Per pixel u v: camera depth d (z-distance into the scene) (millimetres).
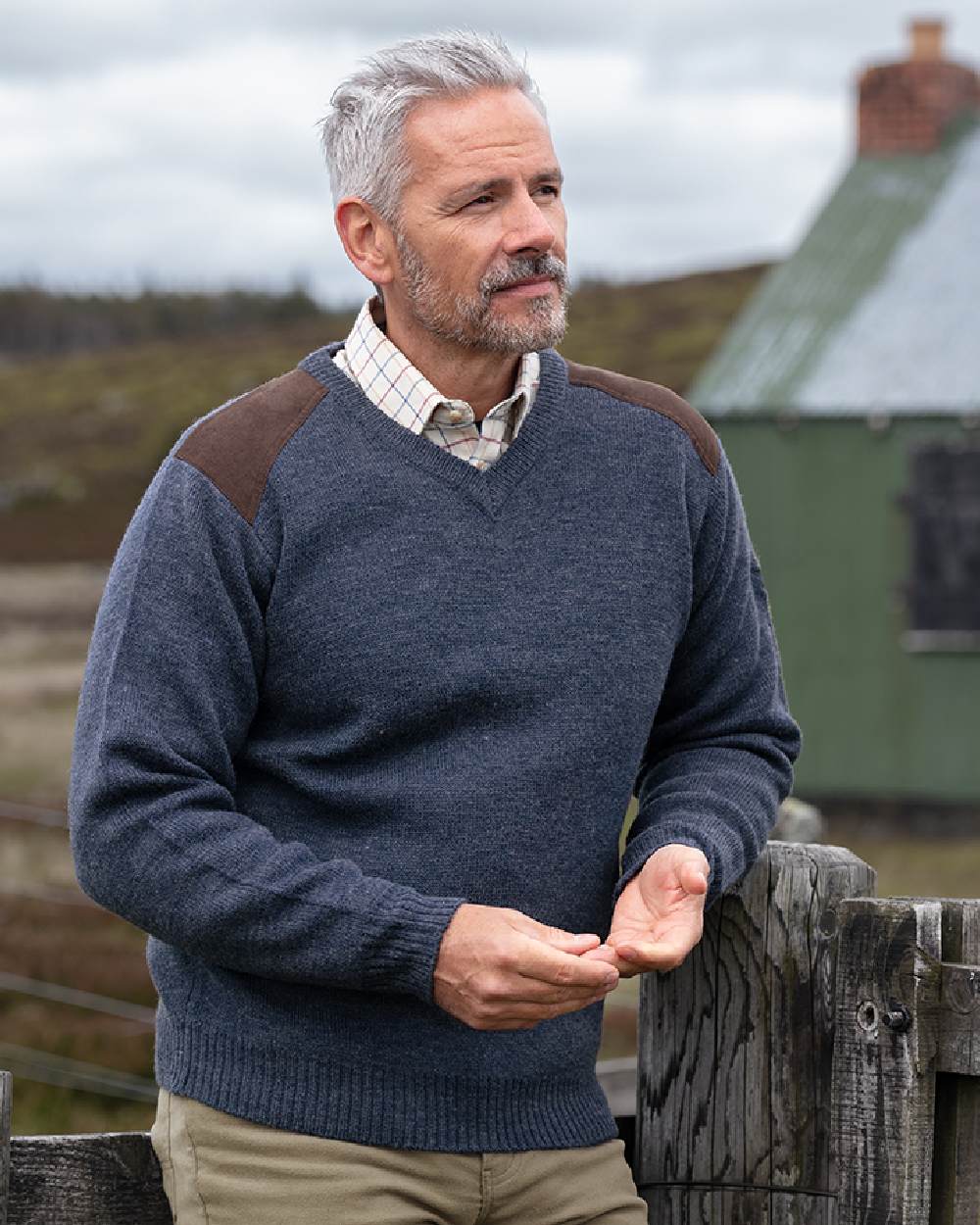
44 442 70250
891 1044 2867
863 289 21391
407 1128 2898
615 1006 9828
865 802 20672
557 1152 3012
